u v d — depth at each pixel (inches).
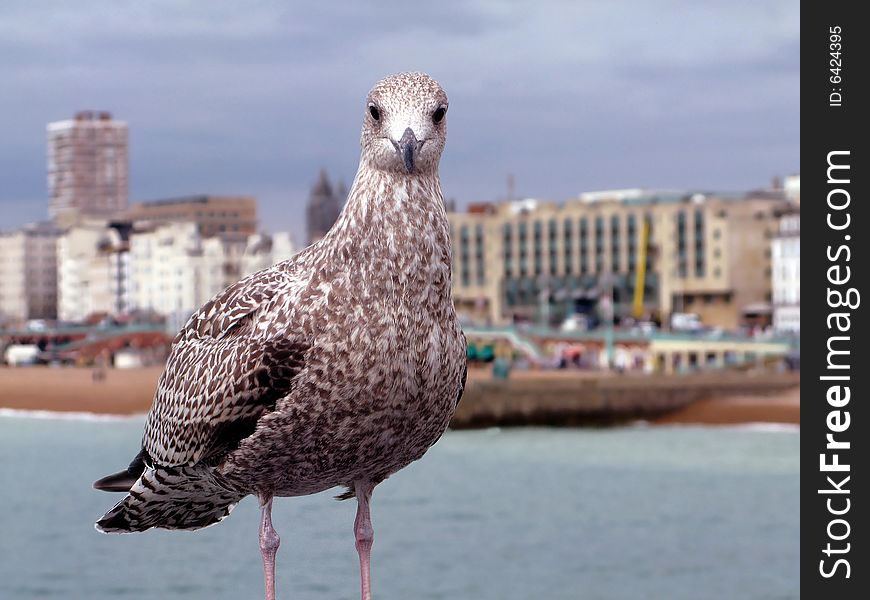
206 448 198.4
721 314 5536.4
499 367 3326.8
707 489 2000.5
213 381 196.2
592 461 2427.4
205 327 205.3
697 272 5551.2
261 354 191.9
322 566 200.2
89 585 1136.2
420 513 1737.2
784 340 4163.4
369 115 195.6
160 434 206.8
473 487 2033.7
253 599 900.0
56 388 3720.5
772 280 5408.5
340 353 189.6
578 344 4338.1
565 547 1448.1
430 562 1342.3
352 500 209.9
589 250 5846.5
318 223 6820.9
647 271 5669.3
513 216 6092.5
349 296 190.9
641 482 2089.1
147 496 211.2
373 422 192.5
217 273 6879.9
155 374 3946.9
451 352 196.9
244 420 193.8
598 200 6063.0
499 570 1300.4
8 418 3538.4
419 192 193.5
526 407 3139.8
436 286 193.8
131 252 7322.8
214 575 1023.0
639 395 3191.4
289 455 194.2
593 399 3171.8
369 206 192.5
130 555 1236.5
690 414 3198.8
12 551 1348.4
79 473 2196.1
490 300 6146.7
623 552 1417.3
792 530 1572.3
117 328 5270.7
